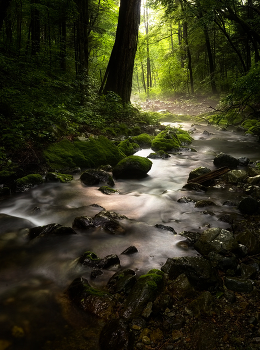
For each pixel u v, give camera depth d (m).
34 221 4.45
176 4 20.64
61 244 3.60
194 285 2.68
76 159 7.34
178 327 2.22
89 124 9.86
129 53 13.92
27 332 2.20
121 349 1.97
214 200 5.10
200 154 9.36
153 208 4.86
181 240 3.62
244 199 4.47
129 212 4.73
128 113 12.95
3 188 5.61
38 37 13.12
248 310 2.37
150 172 7.36
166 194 5.47
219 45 27.23
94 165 7.56
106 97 12.66
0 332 2.19
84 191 5.83
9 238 3.77
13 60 10.28
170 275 2.81
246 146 10.61
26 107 7.96
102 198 5.43
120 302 2.49
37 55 11.28
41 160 6.85
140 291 2.43
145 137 10.28
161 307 2.38
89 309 2.40
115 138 9.70
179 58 30.67
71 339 2.13
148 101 31.50
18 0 11.20
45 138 7.38
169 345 2.05
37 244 3.61
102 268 3.00
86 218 4.07
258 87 9.50
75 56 13.31
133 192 5.82
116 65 14.01
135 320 2.25
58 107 8.50
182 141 10.91
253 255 3.23
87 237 3.79
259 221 4.12
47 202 5.25
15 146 6.67
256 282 2.76
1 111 7.47
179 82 30.19
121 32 13.80
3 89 8.08
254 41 19.09
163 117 18.56
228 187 5.81
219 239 3.26
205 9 17.58
